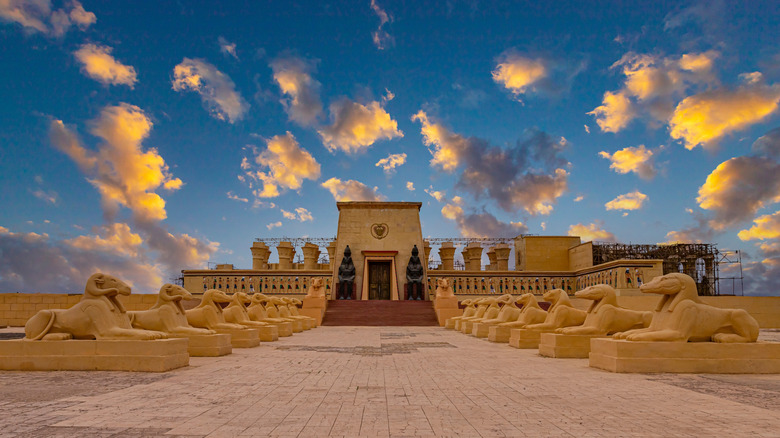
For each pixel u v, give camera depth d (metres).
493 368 14.12
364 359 16.33
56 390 10.30
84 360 13.06
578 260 57.56
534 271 54.09
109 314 13.74
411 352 18.80
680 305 13.53
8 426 7.37
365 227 56.03
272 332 24.03
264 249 60.09
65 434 6.95
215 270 52.75
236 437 6.85
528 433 7.11
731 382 11.53
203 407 8.73
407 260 55.06
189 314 20.56
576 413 8.37
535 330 20.69
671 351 13.09
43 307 33.41
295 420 7.82
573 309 20.81
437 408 8.74
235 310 24.14
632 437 6.91
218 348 17.05
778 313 36.53
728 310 13.50
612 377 12.30
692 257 53.94
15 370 13.02
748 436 6.99
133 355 13.05
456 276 53.69
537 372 13.29
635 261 43.53
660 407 8.85
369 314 42.47
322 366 14.43
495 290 53.50
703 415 8.23
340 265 53.25
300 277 53.56
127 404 8.94
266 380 11.75
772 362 13.01
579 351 16.88
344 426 7.47
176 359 13.72
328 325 40.53
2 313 33.25
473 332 28.42
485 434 7.05
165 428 7.29
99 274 14.09
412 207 56.59
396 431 7.20
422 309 43.81
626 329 17.14
